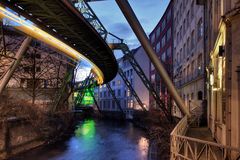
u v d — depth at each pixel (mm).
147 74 64562
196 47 28172
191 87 31172
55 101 36281
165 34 52750
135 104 62469
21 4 13234
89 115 79375
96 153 24719
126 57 39562
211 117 19359
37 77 35750
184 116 21344
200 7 26156
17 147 22859
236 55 11258
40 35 17562
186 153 10172
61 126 36344
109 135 36656
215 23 17578
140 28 17719
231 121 11406
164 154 21172
